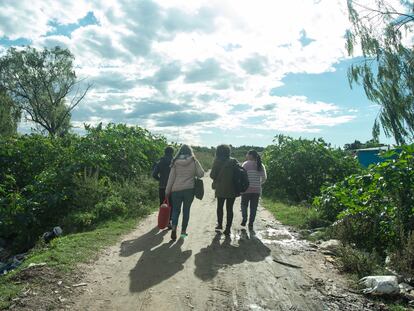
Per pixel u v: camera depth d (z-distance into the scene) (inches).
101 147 594.2
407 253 245.3
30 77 1894.7
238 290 206.5
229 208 329.4
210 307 185.2
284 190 670.5
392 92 546.0
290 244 307.6
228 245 299.7
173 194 311.1
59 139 684.1
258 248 292.8
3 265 318.0
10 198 421.1
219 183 326.0
